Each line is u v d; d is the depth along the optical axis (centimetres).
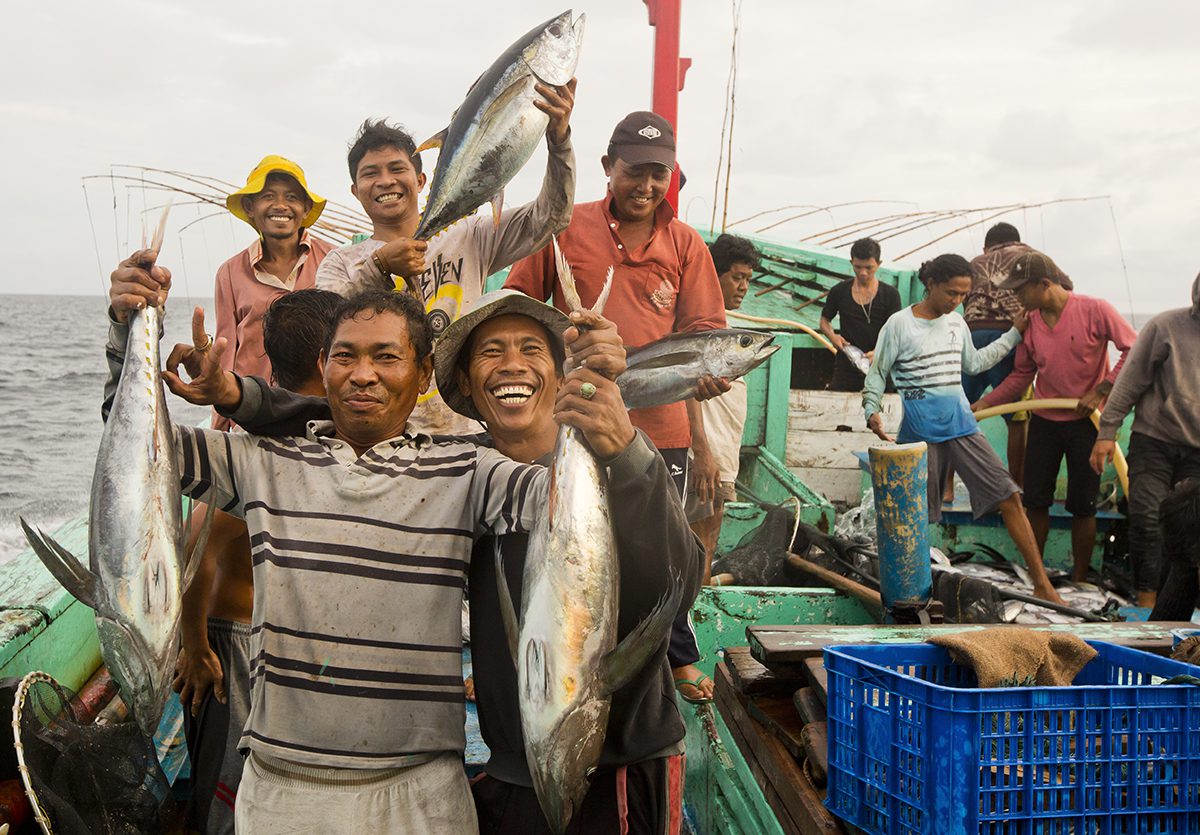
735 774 387
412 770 224
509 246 438
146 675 216
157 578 217
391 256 347
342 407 236
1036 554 638
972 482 658
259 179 525
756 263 673
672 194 727
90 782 268
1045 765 246
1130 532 651
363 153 430
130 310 227
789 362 759
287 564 225
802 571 611
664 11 711
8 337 8475
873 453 494
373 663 223
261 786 223
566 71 332
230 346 550
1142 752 250
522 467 229
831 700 282
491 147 334
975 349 749
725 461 636
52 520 2088
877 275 815
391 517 228
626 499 208
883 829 259
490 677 239
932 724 242
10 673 334
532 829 233
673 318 475
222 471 236
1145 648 358
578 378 204
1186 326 618
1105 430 649
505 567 234
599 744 209
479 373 246
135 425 220
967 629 379
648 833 239
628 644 202
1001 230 797
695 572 222
